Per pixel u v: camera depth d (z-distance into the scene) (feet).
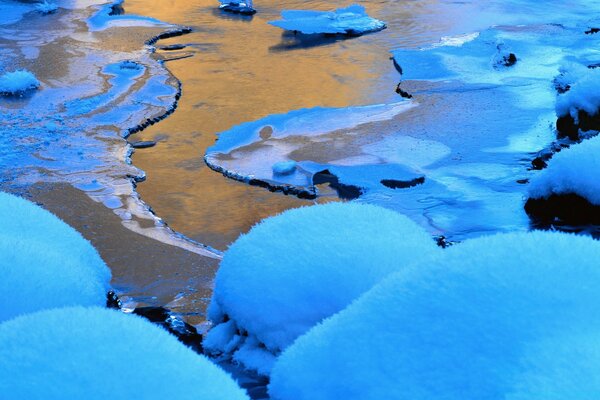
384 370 5.92
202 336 10.93
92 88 27.73
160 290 14.10
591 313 5.71
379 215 9.34
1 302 8.15
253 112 25.81
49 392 5.10
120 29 36.29
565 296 5.85
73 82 28.40
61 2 41.81
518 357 5.49
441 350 5.78
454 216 17.49
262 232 9.35
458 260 6.40
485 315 5.84
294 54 32.83
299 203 18.94
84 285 8.84
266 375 8.32
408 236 8.95
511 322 5.73
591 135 21.93
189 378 5.43
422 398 5.61
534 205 17.37
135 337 5.66
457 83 27.96
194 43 34.71
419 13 39.78
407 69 29.94
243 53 33.04
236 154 22.08
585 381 5.16
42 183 19.66
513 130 23.20
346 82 28.96
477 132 23.11
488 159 21.02
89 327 5.67
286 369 6.61
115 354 5.45
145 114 25.38
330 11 39.22
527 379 5.31
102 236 16.63
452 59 30.78
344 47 33.78
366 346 6.15
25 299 8.23
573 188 16.81
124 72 29.73
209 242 16.79
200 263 15.31
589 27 35.09
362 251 8.65
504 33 34.47
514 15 38.45
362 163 20.97
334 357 6.29
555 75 28.30
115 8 41.50
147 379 5.31
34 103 26.08
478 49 32.12
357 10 38.73
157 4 42.80
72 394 5.11
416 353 5.87
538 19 37.42
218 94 27.78
